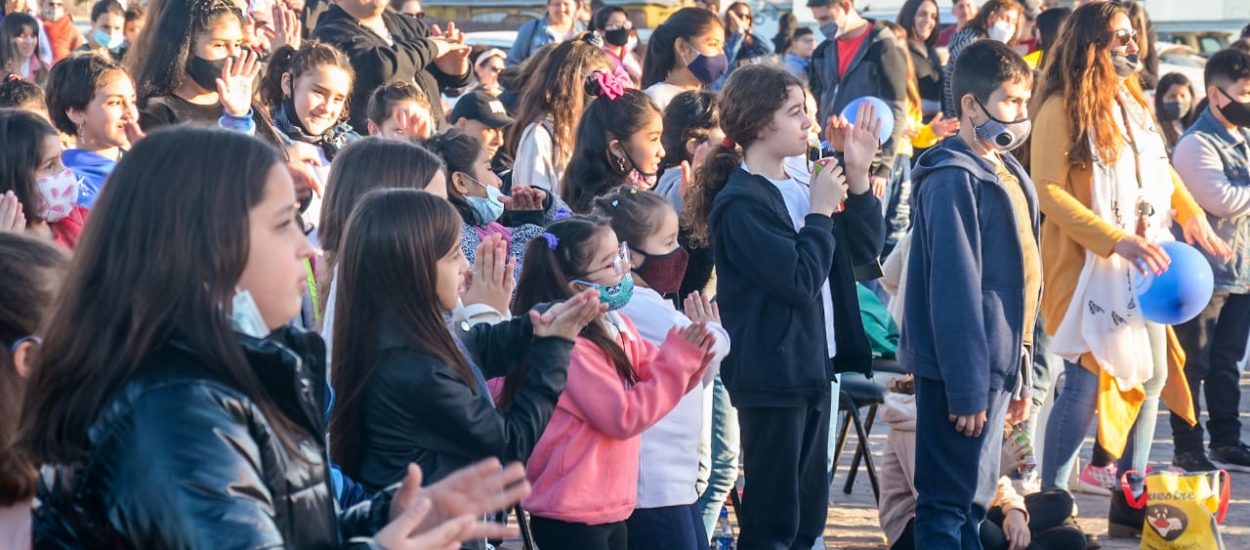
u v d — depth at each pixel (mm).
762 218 4379
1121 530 5770
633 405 3713
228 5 5012
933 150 4746
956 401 4484
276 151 2057
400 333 3029
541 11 15312
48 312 2008
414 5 10820
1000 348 4621
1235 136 6969
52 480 1913
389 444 3047
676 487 4105
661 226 4363
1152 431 6059
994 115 4711
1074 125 5492
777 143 4559
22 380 2168
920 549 4602
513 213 4859
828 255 4340
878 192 6309
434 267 3059
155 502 1775
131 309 1885
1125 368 5582
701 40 7023
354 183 3717
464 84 7461
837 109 9609
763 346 4371
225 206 1931
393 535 1984
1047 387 6141
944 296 4512
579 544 3779
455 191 4676
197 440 1808
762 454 4430
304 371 2064
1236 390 7043
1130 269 5586
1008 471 5414
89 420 1846
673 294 4949
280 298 2018
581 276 3943
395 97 5480
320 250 3959
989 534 5016
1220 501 5352
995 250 4633
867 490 6523
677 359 3803
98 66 4664
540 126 5930
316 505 1996
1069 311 5641
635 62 9172
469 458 3104
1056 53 5570
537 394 3250
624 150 5238
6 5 10055
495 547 4227
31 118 4059
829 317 4746
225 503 1792
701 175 4746
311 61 5129
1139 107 5773
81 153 4613
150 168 1936
